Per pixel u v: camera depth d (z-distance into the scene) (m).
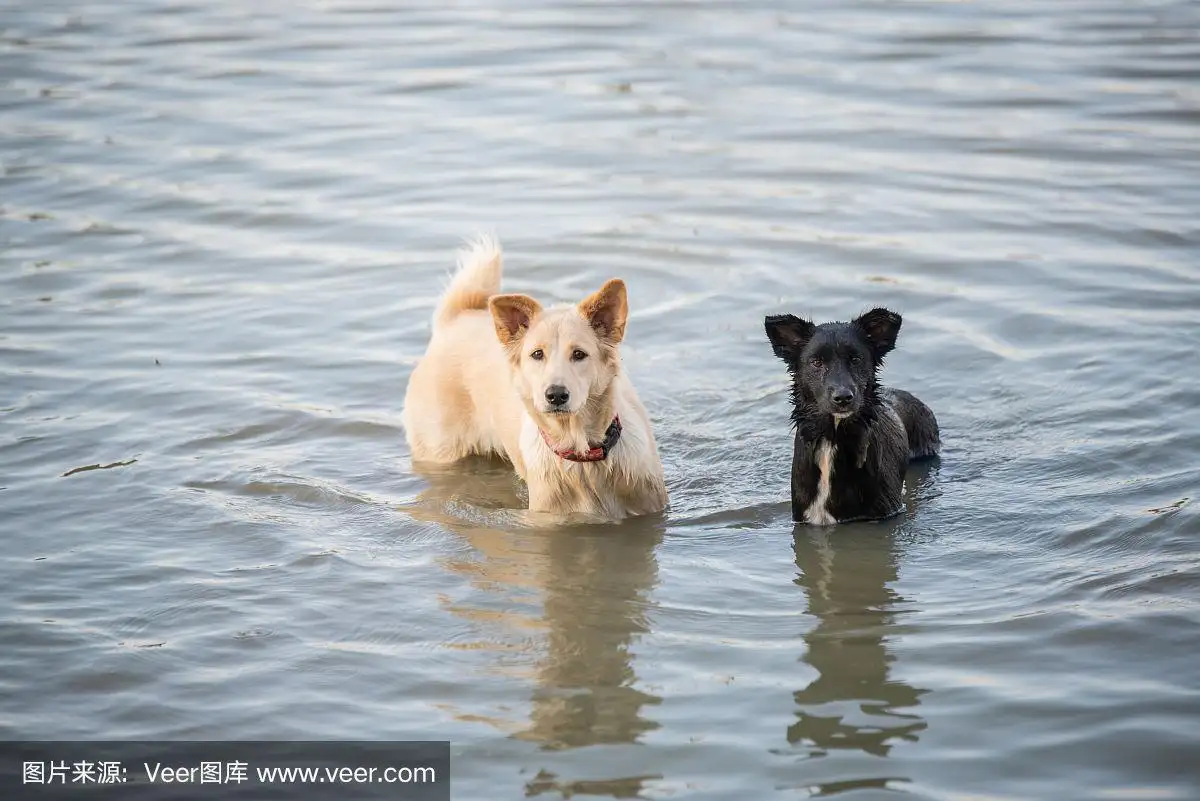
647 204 16.77
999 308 13.38
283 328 13.71
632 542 9.55
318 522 9.87
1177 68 21.42
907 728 6.93
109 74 23.16
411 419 11.30
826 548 9.33
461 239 15.93
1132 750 6.61
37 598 8.59
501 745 6.92
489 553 9.35
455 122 20.33
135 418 11.65
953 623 8.05
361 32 25.94
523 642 8.01
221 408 11.89
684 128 19.64
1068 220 15.66
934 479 10.30
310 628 8.21
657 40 24.56
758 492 10.38
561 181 17.75
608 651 7.88
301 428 11.61
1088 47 22.92
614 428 9.95
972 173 17.42
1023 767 6.53
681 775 6.61
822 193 16.95
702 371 12.48
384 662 7.79
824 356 9.60
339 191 17.67
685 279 14.52
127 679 7.62
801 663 7.66
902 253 14.93
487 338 11.40
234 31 26.19
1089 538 9.08
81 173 18.31
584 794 6.48
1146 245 14.83
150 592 8.69
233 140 19.66
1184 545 8.78
